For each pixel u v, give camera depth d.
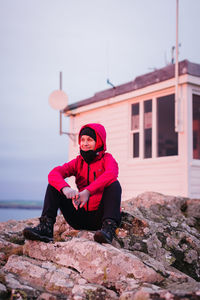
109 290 2.38
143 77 8.75
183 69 7.79
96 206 3.01
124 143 9.38
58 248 2.80
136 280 2.48
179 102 7.88
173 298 2.04
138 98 9.01
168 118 12.66
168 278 2.67
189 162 7.68
